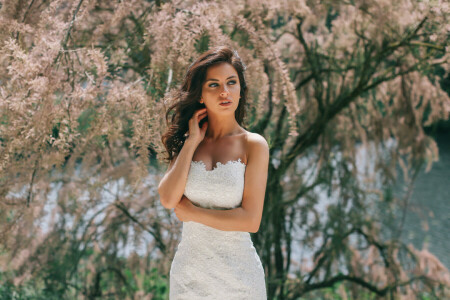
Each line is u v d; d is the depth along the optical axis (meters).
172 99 2.07
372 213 5.56
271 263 5.58
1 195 2.76
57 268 4.64
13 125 2.20
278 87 2.93
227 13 2.88
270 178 4.88
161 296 5.37
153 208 4.48
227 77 1.83
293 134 2.61
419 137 4.97
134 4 3.05
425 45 4.21
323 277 5.71
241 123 2.07
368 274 5.61
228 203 1.81
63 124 2.20
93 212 4.86
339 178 5.39
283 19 4.64
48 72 2.24
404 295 5.50
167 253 3.65
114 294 5.22
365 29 4.52
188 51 2.46
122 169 4.16
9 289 4.49
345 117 5.34
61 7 3.45
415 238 9.59
